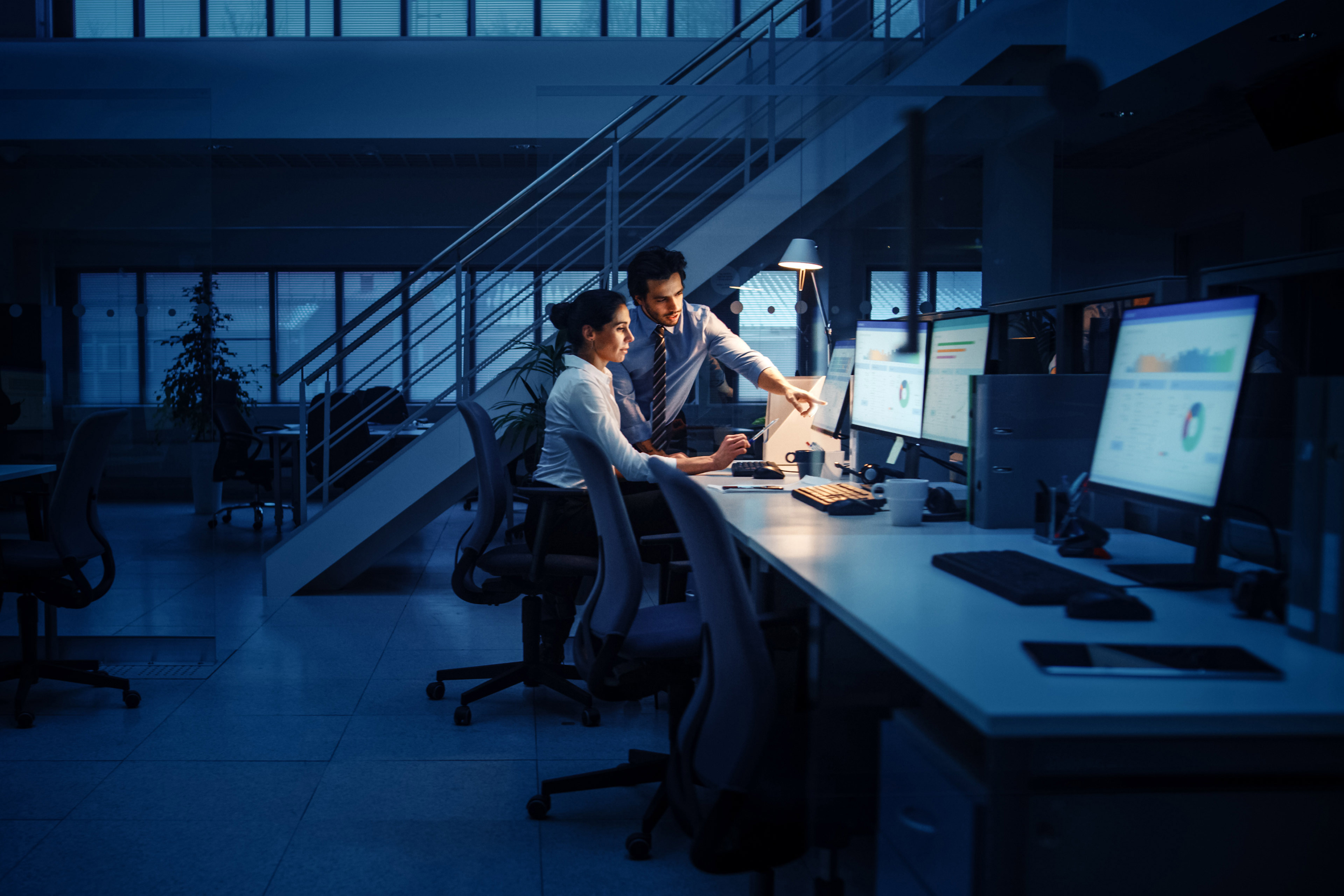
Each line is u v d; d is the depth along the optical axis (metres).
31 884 1.90
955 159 4.61
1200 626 1.27
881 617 1.30
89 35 7.82
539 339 4.73
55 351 3.54
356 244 8.99
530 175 8.98
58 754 2.60
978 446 2.10
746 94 4.55
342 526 4.59
